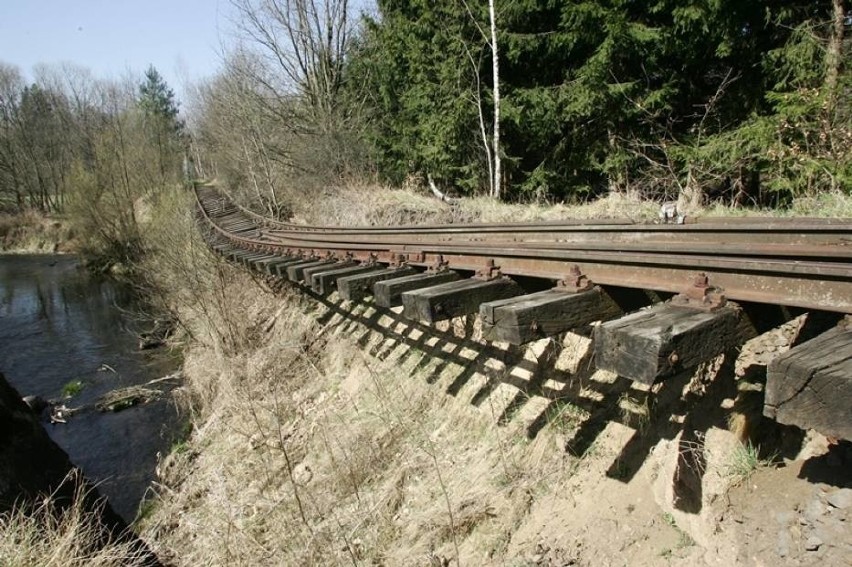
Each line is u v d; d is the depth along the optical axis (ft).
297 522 15.89
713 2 28.30
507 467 13.25
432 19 48.62
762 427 9.30
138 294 67.05
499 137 43.88
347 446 18.17
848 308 6.95
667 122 34.73
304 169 73.36
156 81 284.41
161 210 75.77
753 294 8.04
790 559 7.68
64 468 15.51
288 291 36.76
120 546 14.56
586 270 10.96
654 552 9.51
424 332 21.02
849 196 19.99
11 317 67.00
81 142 184.34
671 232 14.96
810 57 26.08
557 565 10.44
